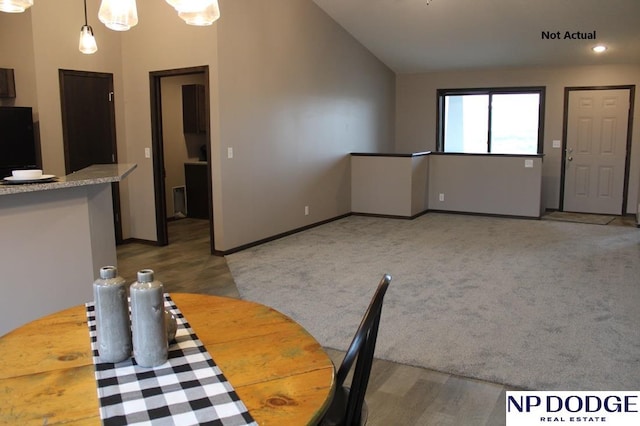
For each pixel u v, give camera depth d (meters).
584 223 7.42
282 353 1.50
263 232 6.29
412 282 4.64
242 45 5.72
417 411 2.57
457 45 7.93
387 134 9.31
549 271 4.94
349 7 7.04
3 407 1.22
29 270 2.99
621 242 6.16
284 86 6.46
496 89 8.75
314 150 7.19
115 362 1.43
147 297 1.37
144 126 6.09
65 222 3.19
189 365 1.42
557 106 8.34
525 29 7.16
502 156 7.86
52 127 5.53
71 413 1.19
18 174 3.04
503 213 7.98
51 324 1.72
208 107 5.54
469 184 8.15
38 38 5.33
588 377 2.87
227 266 5.27
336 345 3.34
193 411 1.19
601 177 8.20
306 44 6.84
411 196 7.80
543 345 3.28
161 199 6.16
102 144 6.01
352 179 8.22
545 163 8.52
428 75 9.22
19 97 5.54
